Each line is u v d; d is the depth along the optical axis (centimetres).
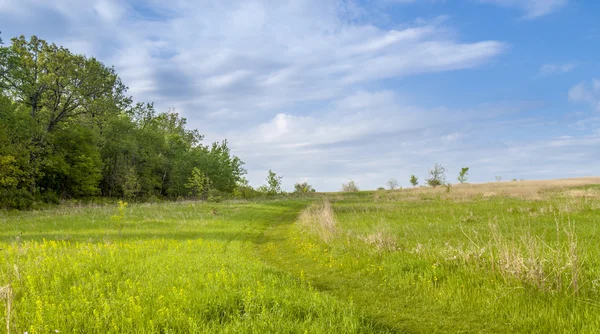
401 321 638
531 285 709
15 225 1994
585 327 548
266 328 538
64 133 4047
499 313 648
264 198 4981
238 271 867
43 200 3691
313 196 5506
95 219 2225
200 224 2056
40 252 1097
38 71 3678
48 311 576
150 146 5284
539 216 1742
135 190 4397
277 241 1600
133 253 1121
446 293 745
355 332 535
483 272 818
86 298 639
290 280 816
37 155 3638
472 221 1716
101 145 4712
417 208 2534
